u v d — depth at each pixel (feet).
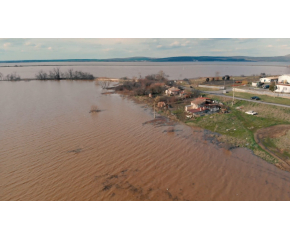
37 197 82.02
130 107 214.90
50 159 109.29
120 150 118.93
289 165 100.07
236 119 159.02
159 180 93.25
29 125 159.02
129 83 338.13
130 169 101.04
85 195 83.51
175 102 221.46
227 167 101.24
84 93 299.58
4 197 81.71
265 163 102.83
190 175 96.27
